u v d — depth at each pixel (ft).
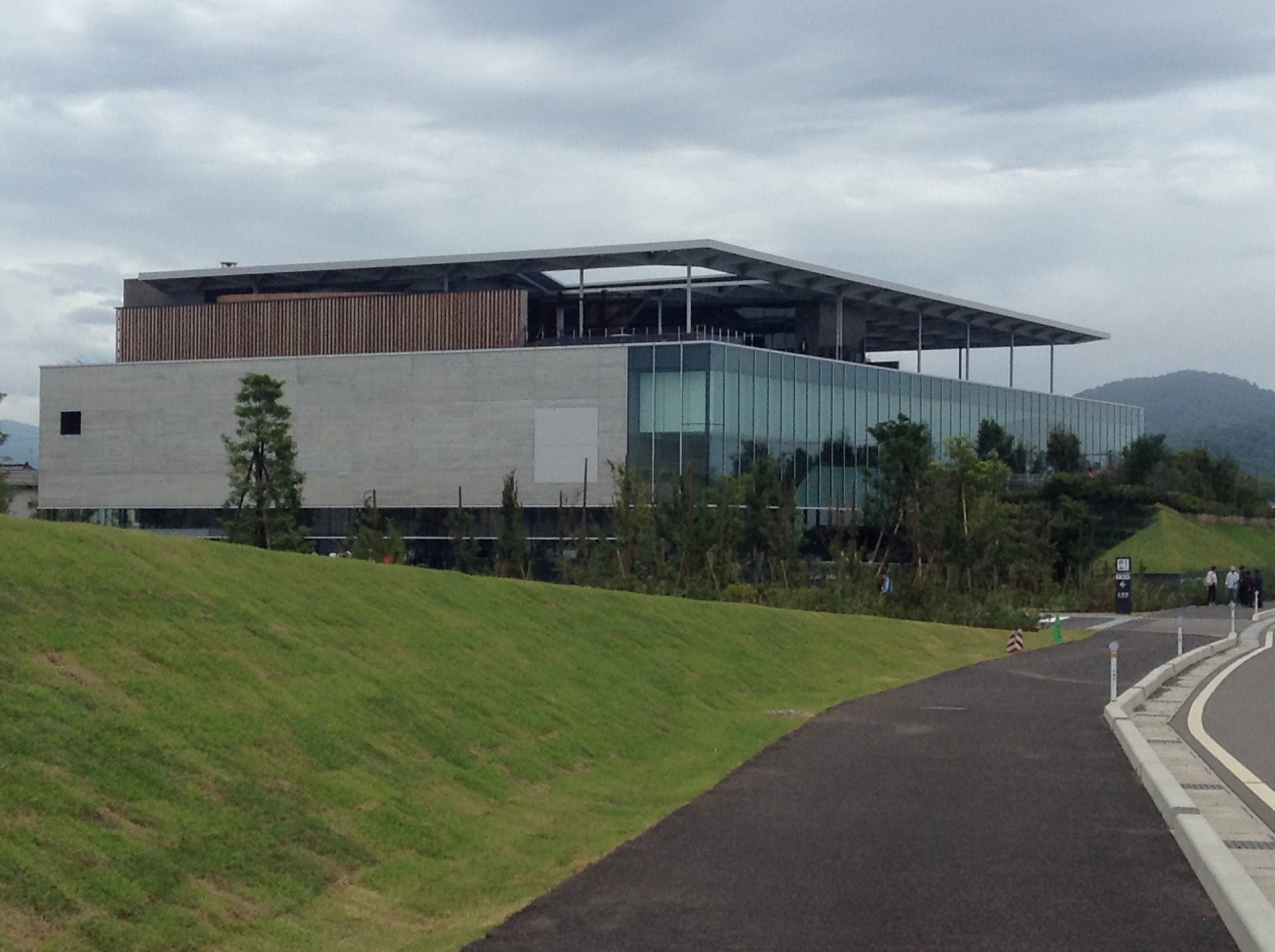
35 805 27.17
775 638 92.99
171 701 35.83
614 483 187.01
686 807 41.50
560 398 205.46
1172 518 258.57
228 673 40.11
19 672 33.30
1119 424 334.65
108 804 28.76
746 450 201.77
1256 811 40.60
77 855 26.11
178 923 25.59
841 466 221.46
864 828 37.96
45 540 44.45
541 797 42.52
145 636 39.88
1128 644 121.19
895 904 29.50
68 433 231.91
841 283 226.99
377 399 216.54
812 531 209.56
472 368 211.00
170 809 29.91
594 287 239.71
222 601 46.55
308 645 46.39
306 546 164.96
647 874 32.63
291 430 220.43
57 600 39.55
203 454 224.53
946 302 252.62
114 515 229.04
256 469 168.86
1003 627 140.67
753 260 207.62
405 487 214.69
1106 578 193.98
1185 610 183.21
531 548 203.00
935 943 26.53
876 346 307.37
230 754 34.27
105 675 35.68
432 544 212.64
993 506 181.47
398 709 44.14
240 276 233.14
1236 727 61.98
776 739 58.44
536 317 241.76
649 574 151.23
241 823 30.91
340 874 30.86
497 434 209.46
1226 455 339.77
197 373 225.56
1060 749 53.78
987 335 293.43
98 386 230.48
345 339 223.71
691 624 86.33
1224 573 232.94
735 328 260.62
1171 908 28.86
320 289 239.30
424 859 33.47
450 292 220.43
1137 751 49.88
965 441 197.06
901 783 45.65
